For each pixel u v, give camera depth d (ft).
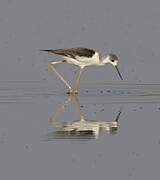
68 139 48.52
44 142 47.91
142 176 41.86
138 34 82.33
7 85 64.44
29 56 74.69
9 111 55.47
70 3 93.25
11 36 81.66
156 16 88.58
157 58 74.23
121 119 53.62
